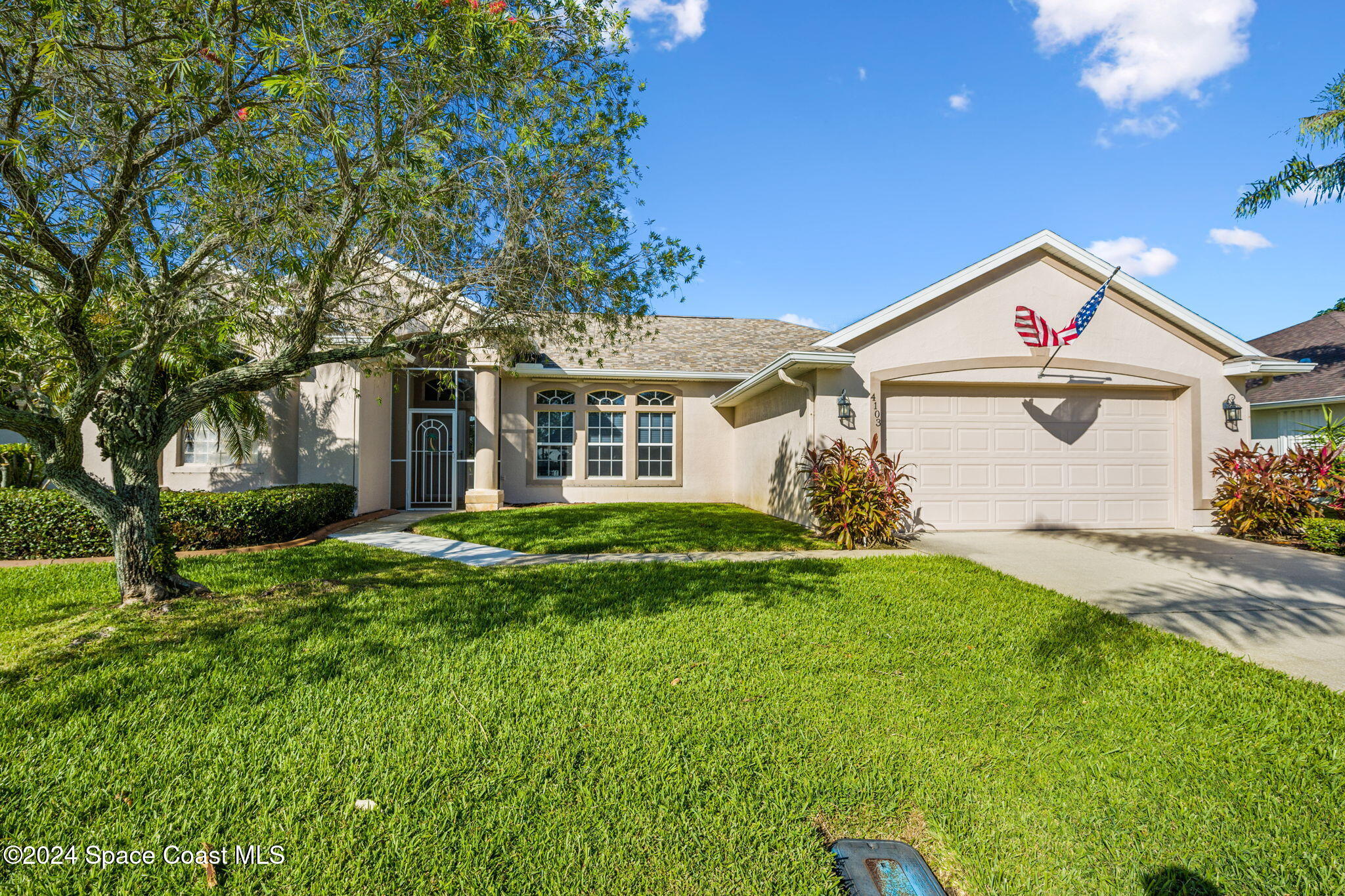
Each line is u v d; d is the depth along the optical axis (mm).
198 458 11773
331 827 2479
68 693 3643
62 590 6137
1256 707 3742
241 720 3352
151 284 5180
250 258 5164
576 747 3117
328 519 10727
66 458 5027
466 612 5414
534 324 6875
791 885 2232
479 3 4664
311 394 12000
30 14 3922
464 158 5777
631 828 2512
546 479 15305
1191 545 9266
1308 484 9664
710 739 3254
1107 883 2318
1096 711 3688
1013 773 3031
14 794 2664
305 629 4875
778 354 17078
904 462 10336
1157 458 10953
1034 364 10438
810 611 5594
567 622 5191
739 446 15242
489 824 2514
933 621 5348
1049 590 6508
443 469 14734
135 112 4398
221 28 4328
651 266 6992
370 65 4797
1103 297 10508
